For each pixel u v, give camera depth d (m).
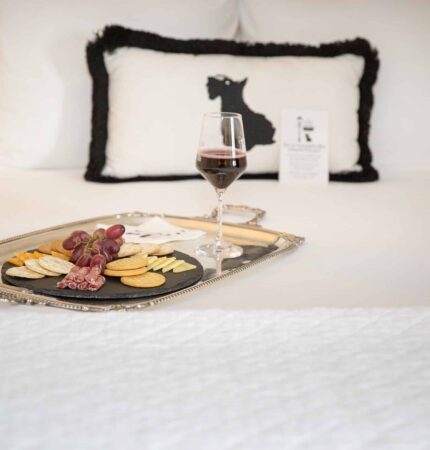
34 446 0.69
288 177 2.05
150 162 2.03
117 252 1.21
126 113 2.02
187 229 1.49
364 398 0.77
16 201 1.77
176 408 0.74
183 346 0.88
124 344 0.89
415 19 2.26
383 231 1.56
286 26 2.29
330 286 1.23
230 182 1.34
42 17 2.17
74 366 0.83
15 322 0.94
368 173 2.10
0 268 1.24
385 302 1.18
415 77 2.24
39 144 2.18
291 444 0.69
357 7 2.27
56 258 1.21
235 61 2.09
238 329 0.93
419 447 0.70
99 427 0.71
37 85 2.16
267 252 1.37
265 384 0.79
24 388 0.78
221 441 0.69
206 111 2.05
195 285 1.15
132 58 2.04
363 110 2.15
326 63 2.12
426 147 2.28
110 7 2.21
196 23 2.28
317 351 0.88
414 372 0.83
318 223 1.62
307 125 2.04
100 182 2.02
